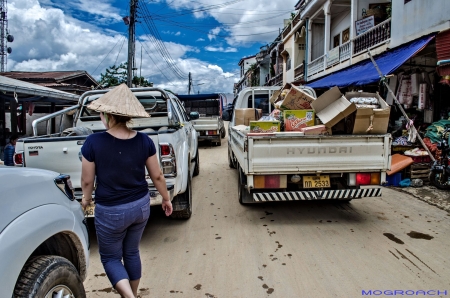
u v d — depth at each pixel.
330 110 4.48
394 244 3.86
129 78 16.08
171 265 3.50
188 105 20.41
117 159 2.31
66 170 3.80
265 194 4.47
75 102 13.12
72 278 2.06
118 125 2.39
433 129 6.86
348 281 3.07
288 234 4.25
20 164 3.80
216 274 3.27
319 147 4.30
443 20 7.50
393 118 9.16
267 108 7.72
